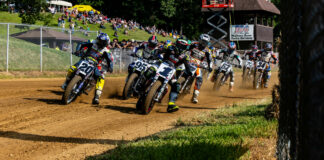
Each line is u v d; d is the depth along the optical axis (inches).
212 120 370.0
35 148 239.8
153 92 385.1
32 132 283.6
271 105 356.8
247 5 2313.0
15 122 315.3
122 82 812.6
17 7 2218.3
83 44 422.6
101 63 438.6
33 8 2164.1
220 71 649.0
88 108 410.9
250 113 402.6
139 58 495.8
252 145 248.4
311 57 53.0
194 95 514.3
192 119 375.2
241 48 2365.9
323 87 46.7
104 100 487.5
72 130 299.4
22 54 965.2
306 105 60.9
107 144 258.1
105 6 3895.2
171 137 266.2
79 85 410.9
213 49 627.5
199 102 534.6
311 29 53.2
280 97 159.6
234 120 362.0
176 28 4074.8
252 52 775.7
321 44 47.3
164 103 500.1
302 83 77.5
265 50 764.6
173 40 3329.2
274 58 764.6
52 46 1098.7
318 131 50.0
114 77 1022.4
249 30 2283.5
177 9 4001.0
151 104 400.5
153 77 395.9
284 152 143.9
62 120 336.5
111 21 3085.6
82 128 309.3
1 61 887.7
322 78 46.9
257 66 747.4
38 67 954.1
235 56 671.1
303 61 71.7
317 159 50.8
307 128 58.8
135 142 249.0
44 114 358.9
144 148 224.7
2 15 2381.9
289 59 116.1
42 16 2199.8
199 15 3983.8
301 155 74.3
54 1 2906.0
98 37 415.8
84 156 224.1
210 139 251.0
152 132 308.3
